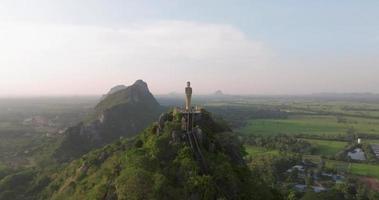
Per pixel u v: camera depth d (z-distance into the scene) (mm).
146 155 83750
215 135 94000
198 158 82125
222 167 79938
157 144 84688
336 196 160250
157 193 71250
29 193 144500
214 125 98938
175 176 77062
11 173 188875
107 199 81500
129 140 129750
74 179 123250
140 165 79125
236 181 79875
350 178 196375
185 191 72750
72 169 138000
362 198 162375
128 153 92812
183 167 77562
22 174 164125
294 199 152125
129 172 77125
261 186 87625
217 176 77875
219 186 76750
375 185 190000
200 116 96562
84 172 122125
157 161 80875
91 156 132375
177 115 94625
